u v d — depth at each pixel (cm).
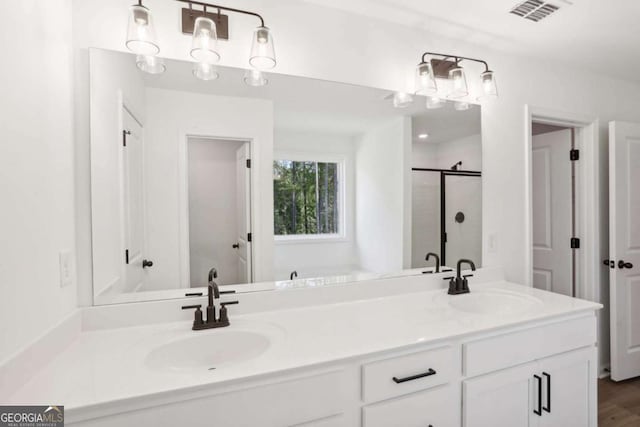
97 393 83
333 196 175
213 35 129
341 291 166
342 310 153
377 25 175
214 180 153
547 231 269
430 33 188
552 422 146
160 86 141
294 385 98
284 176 165
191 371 103
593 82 241
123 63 132
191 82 145
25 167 89
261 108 158
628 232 238
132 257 137
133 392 83
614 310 234
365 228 180
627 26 180
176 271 147
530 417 141
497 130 207
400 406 113
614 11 165
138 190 139
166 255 145
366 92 175
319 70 164
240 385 92
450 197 196
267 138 161
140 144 139
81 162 124
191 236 150
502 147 209
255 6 150
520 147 215
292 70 158
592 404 158
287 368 96
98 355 106
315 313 148
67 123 116
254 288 159
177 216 147
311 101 166
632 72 243
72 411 78
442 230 195
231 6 146
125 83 133
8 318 81
